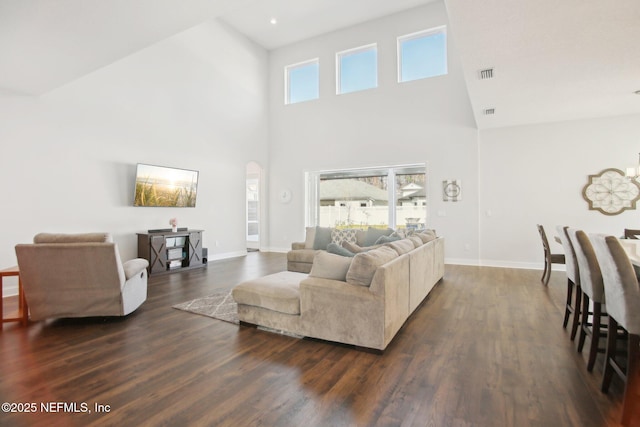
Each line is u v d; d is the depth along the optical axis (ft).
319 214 26.86
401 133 23.21
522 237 20.13
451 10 8.52
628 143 17.93
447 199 21.81
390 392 6.64
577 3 8.19
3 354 8.37
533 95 14.71
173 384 6.95
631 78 12.77
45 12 8.61
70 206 15.93
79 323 10.73
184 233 19.58
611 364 6.45
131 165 18.60
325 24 24.80
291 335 9.71
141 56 19.20
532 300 13.21
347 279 8.92
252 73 27.12
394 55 23.41
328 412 5.98
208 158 23.32
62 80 12.95
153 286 15.66
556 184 19.38
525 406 6.15
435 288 15.25
